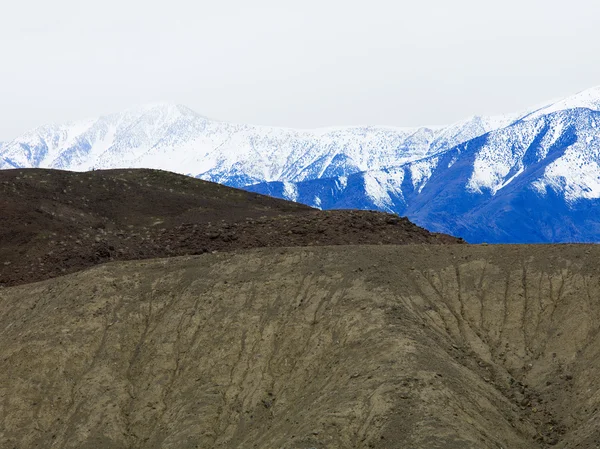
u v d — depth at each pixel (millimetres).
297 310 73625
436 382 62219
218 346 73062
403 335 67000
